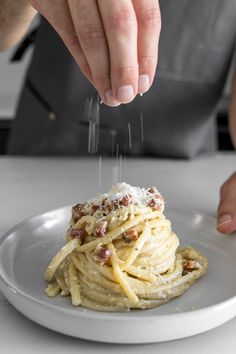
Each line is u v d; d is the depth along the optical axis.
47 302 0.49
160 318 0.42
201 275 0.53
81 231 0.53
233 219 0.60
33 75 0.96
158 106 0.93
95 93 0.91
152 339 0.43
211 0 0.89
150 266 0.51
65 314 0.43
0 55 1.41
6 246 0.56
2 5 0.77
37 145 0.98
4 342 0.45
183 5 0.89
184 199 0.75
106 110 0.92
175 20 0.89
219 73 0.94
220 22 0.91
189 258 0.56
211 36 0.91
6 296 0.47
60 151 0.97
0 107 1.41
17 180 0.81
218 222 0.61
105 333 0.43
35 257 0.57
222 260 0.57
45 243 0.60
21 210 0.71
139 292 0.49
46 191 0.78
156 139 0.94
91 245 0.51
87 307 0.48
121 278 0.49
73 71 0.90
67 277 0.51
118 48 0.41
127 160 0.93
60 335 0.46
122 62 0.41
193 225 0.64
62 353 0.44
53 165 0.89
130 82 0.41
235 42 0.96
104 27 0.42
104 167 0.88
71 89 0.91
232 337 0.46
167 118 0.94
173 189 0.79
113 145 0.95
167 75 0.92
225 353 0.44
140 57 0.43
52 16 0.45
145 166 0.90
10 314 0.48
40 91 0.95
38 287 0.51
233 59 1.05
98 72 0.42
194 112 0.94
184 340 0.45
